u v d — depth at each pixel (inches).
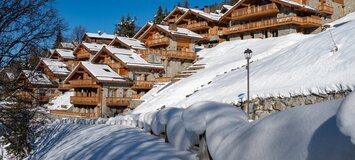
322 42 821.2
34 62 532.4
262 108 711.1
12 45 495.2
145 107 1088.8
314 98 622.8
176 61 1577.3
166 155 226.2
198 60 1578.5
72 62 2038.6
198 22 1919.3
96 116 1387.8
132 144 304.5
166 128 278.5
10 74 510.6
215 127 145.5
